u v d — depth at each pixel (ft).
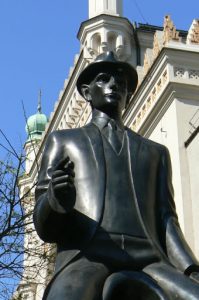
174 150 63.98
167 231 14.40
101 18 81.10
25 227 44.80
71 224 13.94
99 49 81.25
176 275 13.47
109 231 13.85
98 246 13.70
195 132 62.54
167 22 68.39
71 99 91.97
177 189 62.18
